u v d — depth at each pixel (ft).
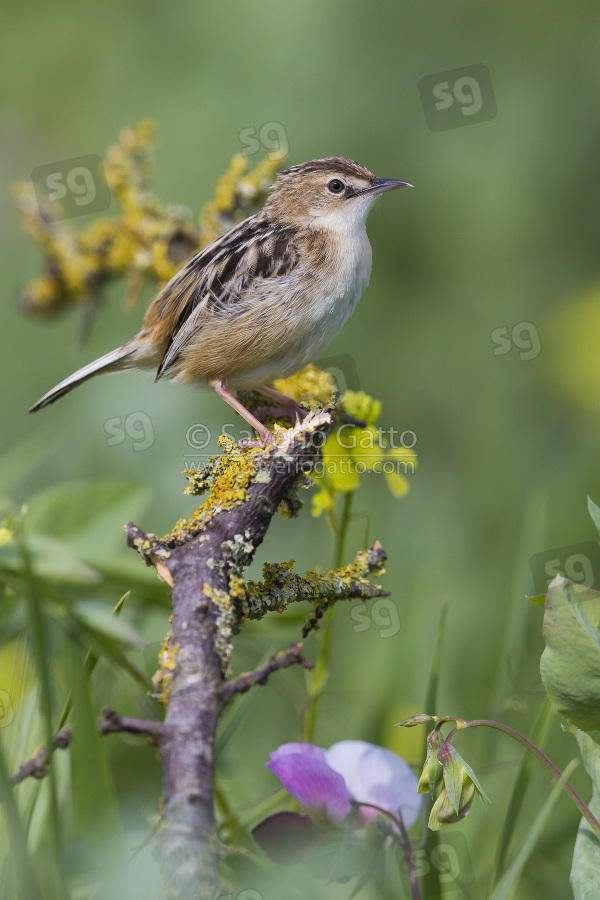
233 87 40.96
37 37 45.80
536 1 41.93
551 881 18.35
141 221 30.81
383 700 22.35
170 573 14.42
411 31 41.39
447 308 41.34
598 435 39.06
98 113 43.65
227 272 26.89
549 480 38.93
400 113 40.47
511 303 41.22
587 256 41.09
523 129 40.73
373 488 34.50
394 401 40.45
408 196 40.34
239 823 17.81
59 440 34.83
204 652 12.90
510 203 40.19
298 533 34.58
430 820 12.73
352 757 16.20
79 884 14.19
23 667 17.66
